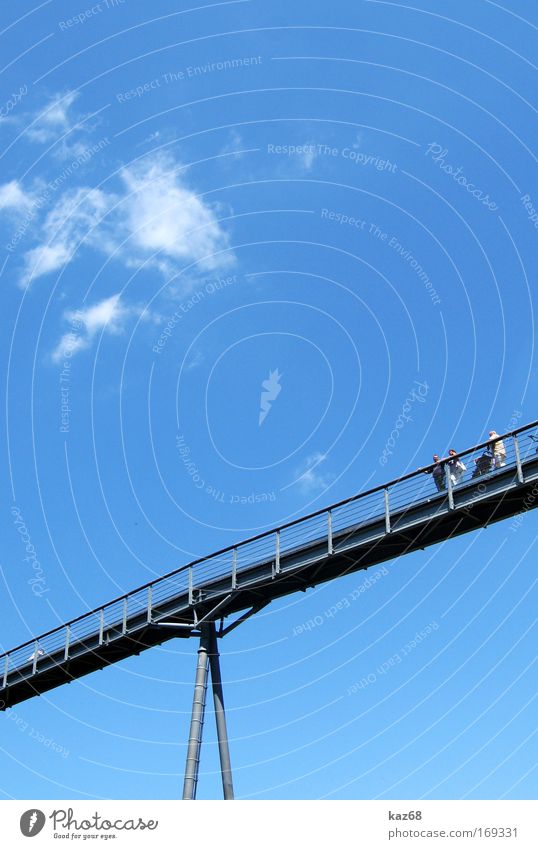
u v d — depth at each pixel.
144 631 29.58
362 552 25.94
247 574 27.66
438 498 24.08
